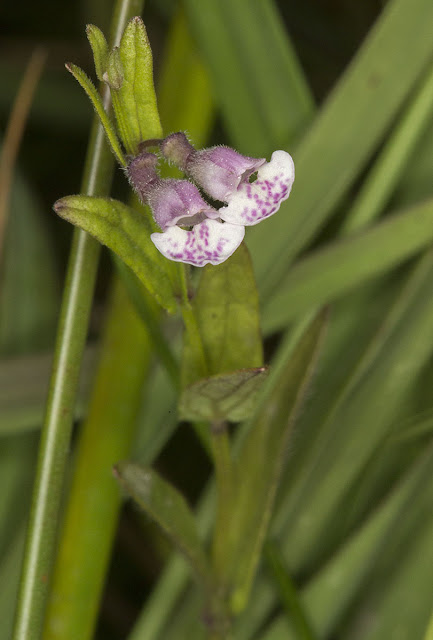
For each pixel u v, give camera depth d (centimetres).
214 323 14
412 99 17
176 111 17
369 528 15
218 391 13
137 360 16
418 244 16
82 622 15
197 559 14
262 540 14
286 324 17
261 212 13
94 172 14
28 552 14
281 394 14
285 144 17
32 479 17
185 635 15
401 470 16
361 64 16
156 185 13
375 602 15
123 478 14
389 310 16
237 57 17
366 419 16
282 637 15
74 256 14
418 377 16
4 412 16
